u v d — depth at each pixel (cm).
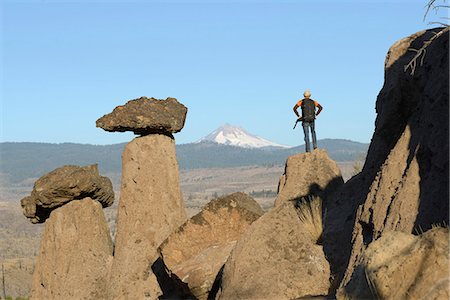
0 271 10069
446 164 1230
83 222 2086
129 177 2098
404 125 1584
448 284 795
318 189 1972
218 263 1617
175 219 2073
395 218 1280
